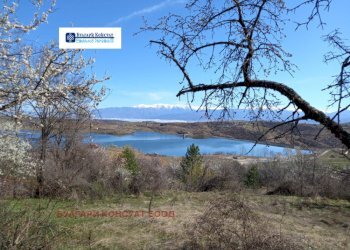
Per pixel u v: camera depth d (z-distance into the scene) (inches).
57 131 593.0
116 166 740.0
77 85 260.8
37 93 229.9
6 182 468.4
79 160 637.3
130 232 375.9
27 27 232.8
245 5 111.6
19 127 336.2
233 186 852.6
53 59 243.9
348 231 473.1
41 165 559.5
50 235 259.9
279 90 106.0
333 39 97.0
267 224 326.3
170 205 560.4
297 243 292.2
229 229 274.2
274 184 865.5
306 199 700.0
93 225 392.8
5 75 224.4
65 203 533.3
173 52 118.9
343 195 721.0
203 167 892.6
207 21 114.3
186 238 331.3
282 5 108.5
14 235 209.6
